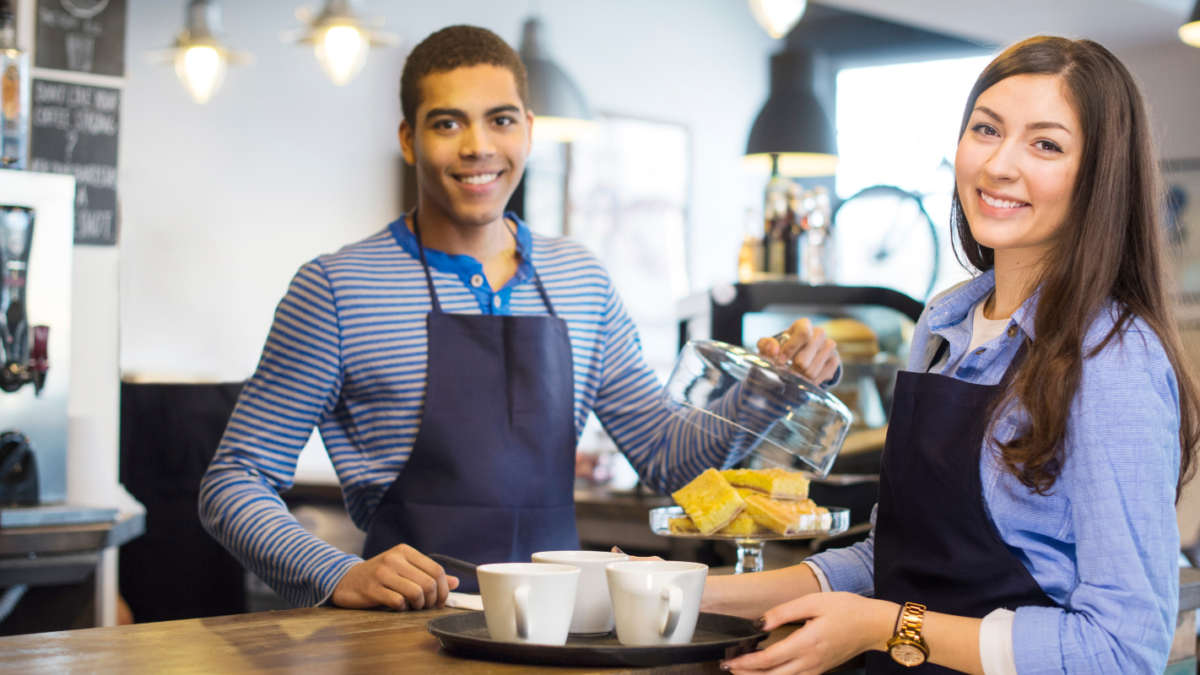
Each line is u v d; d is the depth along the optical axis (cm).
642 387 180
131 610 302
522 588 95
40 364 244
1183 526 290
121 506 305
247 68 439
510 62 162
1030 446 99
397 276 161
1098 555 95
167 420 313
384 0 477
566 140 478
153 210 412
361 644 105
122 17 345
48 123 330
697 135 587
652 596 96
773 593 125
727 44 602
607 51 549
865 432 268
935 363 125
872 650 108
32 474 247
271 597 316
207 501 148
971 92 116
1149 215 106
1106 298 103
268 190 445
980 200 111
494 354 158
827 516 145
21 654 100
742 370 143
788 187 327
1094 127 105
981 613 104
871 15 594
